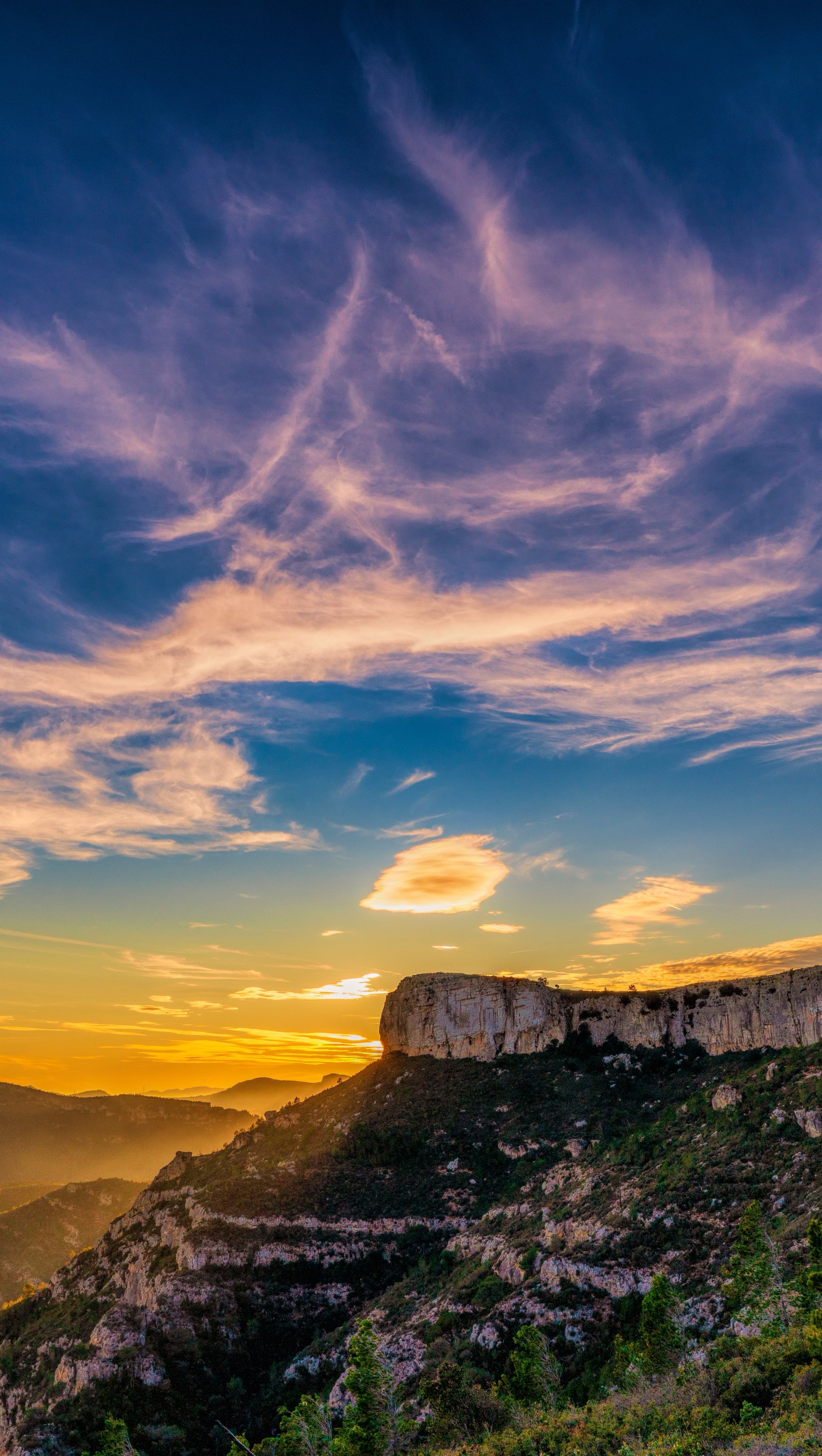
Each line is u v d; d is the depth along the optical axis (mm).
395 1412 72812
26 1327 159125
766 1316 65000
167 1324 110812
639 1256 85938
